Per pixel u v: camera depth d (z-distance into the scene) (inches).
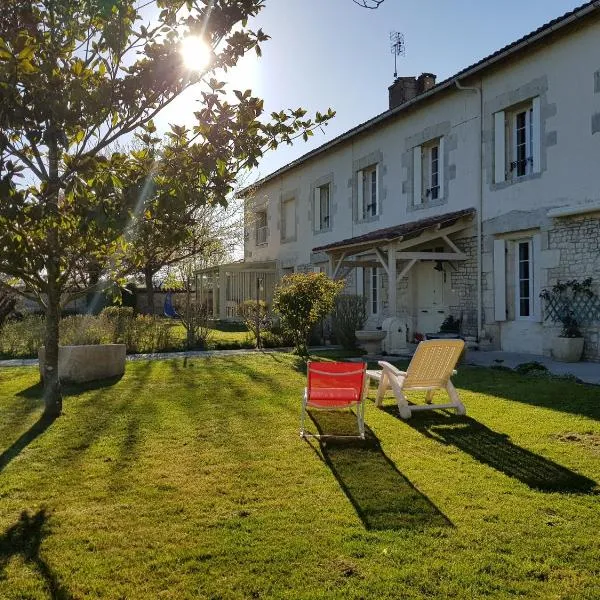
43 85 118.2
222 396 261.3
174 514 126.7
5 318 546.3
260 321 549.0
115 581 99.7
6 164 109.0
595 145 360.8
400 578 99.0
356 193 627.5
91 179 126.6
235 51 142.3
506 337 437.1
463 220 465.1
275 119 151.3
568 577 99.1
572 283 375.6
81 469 156.9
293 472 154.0
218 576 100.8
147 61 139.5
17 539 115.5
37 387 287.9
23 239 135.6
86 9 138.7
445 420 214.1
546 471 153.3
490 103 442.3
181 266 553.9
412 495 136.7
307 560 105.6
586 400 240.5
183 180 137.2
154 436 190.7
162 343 475.5
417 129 526.9
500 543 111.6
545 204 396.2
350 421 213.6
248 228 922.1
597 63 359.6
